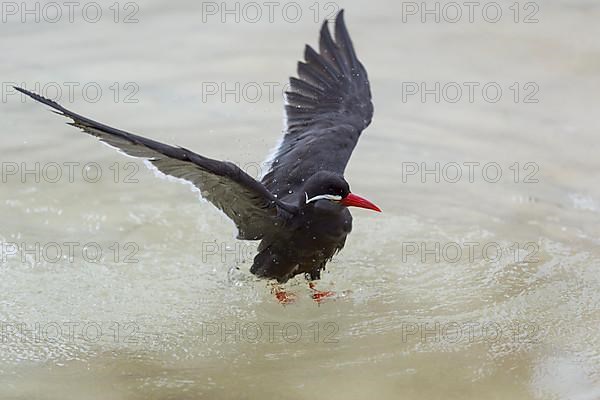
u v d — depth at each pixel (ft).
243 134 51.03
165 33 62.13
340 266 42.16
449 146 51.13
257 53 59.67
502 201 46.83
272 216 36.91
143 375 34.99
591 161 50.08
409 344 37.09
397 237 44.09
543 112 54.60
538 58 60.13
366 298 40.16
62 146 49.70
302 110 43.60
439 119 53.72
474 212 45.96
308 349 36.83
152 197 46.29
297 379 34.91
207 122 52.21
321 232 37.81
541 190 47.70
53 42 60.29
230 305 39.63
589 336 37.70
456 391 34.45
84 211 44.70
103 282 40.37
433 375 35.29
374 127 52.70
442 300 40.01
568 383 35.01
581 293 40.37
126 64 58.08
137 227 44.01
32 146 49.42
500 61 59.67
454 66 59.06
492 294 40.34
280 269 39.24
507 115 54.24
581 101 55.67
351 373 35.29
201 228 44.24
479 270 41.96
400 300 40.04
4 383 34.24
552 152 50.83
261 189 34.60
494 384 34.88
